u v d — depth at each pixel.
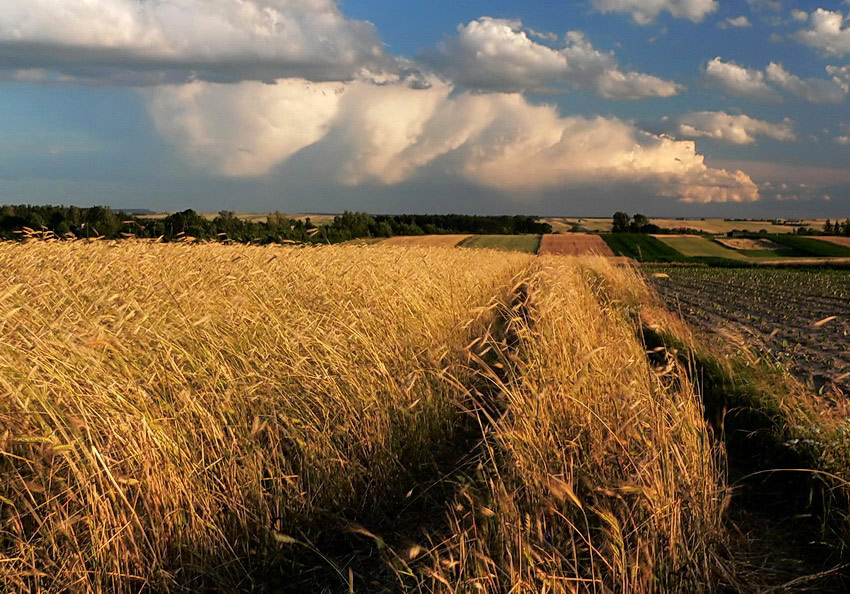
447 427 5.37
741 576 3.48
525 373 4.86
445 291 9.31
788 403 5.55
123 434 3.44
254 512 3.70
